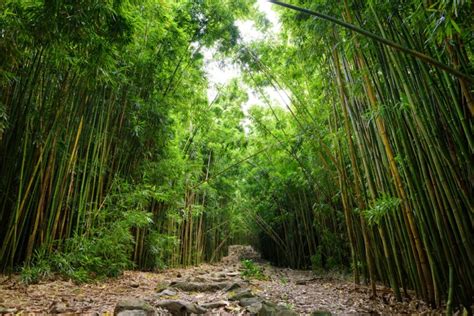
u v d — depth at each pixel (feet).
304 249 34.12
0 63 9.52
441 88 8.87
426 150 9.67
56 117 12.82
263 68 22.40
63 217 14.74
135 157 19.94
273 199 36.01
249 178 40.32
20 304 9.49
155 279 18.24
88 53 10.84
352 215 17.75
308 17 14.03
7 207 13.32
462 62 7.64
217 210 38.73
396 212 12.50
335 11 11.93
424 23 8.02
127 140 18.90
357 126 14.32
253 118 27.86
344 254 23.38
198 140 30.68
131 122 18.19
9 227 12.37
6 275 12.62
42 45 10.29
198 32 22.06
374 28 10.35
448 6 6.28
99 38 10.17
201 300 12.25
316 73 20.66
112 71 14.12
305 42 16.25
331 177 21.86
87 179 15.42
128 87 17.62
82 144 15.29
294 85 23.17
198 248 35.55
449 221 9.31
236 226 48.65
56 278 13.58
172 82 21.49
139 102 18.07
